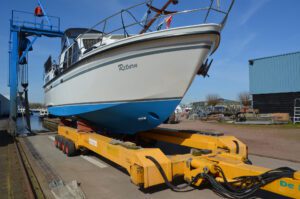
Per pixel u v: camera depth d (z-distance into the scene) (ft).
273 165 18.72
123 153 13.85
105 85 19.03
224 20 16.98
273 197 12.55
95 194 13.09
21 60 37.60
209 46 15.87
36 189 13.71
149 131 22.95
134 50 16.76
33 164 19.06
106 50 18.10
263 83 74.43
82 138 20.21
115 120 20.04
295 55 68.03
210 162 12.96
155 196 12.75
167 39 15.70
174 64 16.11
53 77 28.86
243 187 11.43
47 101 33.55
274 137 34.24
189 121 73.41
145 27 18.47
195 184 13.03
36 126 54.95
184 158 13.88
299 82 67.00
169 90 16.76
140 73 16.98
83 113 21.62
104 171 17.10
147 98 17.26
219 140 16.63
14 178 15.85
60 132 25.68
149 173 12.09
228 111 85.61
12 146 27.37
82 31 29.53
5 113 136.98
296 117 62.28
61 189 13.32
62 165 18.69
